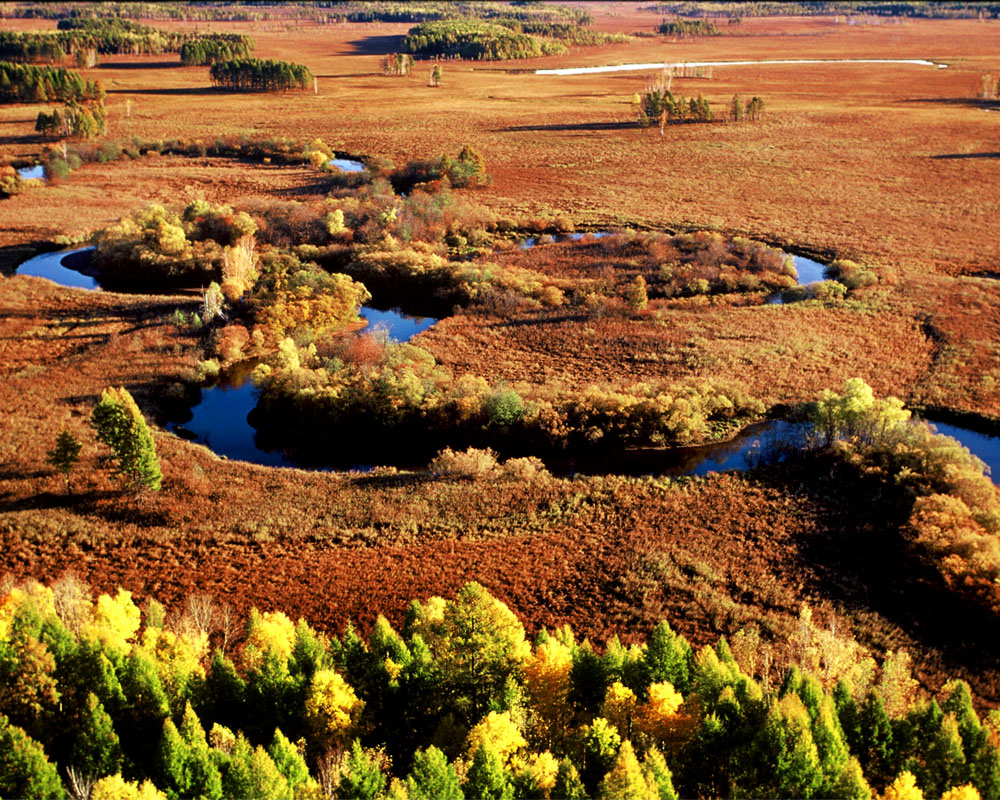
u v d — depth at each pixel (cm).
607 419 6794
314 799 3094
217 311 8750
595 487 6106
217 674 3738
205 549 5403
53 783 3081
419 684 3797
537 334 8712
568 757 3406
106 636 3831
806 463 6369
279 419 7200
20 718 3428
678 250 11238
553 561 5328
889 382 7606
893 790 3134
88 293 9806
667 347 8325
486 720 3400
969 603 4819
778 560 5288
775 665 4331
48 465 6225
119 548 5419
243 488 6072
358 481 6212
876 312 9162
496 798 3100
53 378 7669
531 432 6719
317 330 8669
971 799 3073
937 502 5456
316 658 3897
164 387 7662
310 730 3597
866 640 4606
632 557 5338
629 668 3831
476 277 9981
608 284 10038
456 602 3950
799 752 3192
